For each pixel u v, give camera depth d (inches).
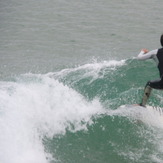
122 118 1203.2
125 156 1026.7
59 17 2439.7
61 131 1123.9
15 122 1069.8
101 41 2073.1
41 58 1830.7
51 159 1002.1
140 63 1594.5
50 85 1304.1
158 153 1036.5
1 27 2277.3
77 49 1956.2
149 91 1211.9
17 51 1945.1
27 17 2433.6
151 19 2400.3
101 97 1327.5
